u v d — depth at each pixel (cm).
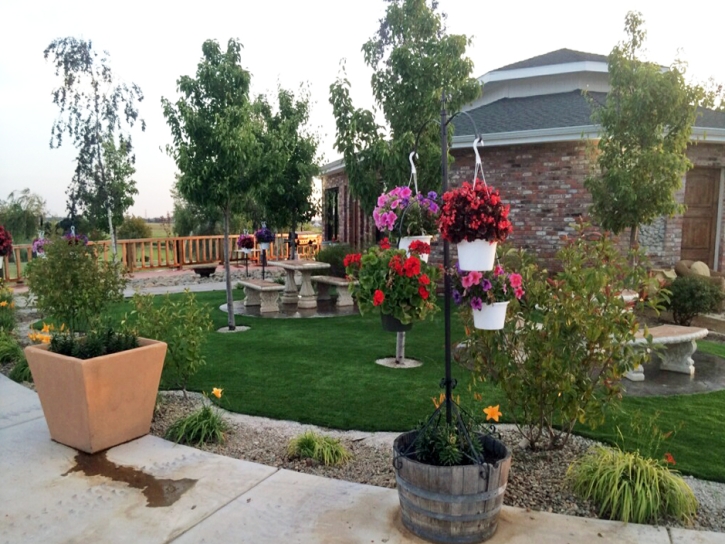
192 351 436
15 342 624
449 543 243
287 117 1172
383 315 303
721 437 372
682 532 253
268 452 352
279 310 918
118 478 314
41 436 379
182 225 2194
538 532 252
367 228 1181
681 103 652
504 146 952
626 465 282
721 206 951
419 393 463
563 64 1144
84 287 483
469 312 326
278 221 1188
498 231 247
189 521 267
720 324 806
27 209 1917
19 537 254
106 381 348
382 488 298
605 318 299
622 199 670
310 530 257
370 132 666
